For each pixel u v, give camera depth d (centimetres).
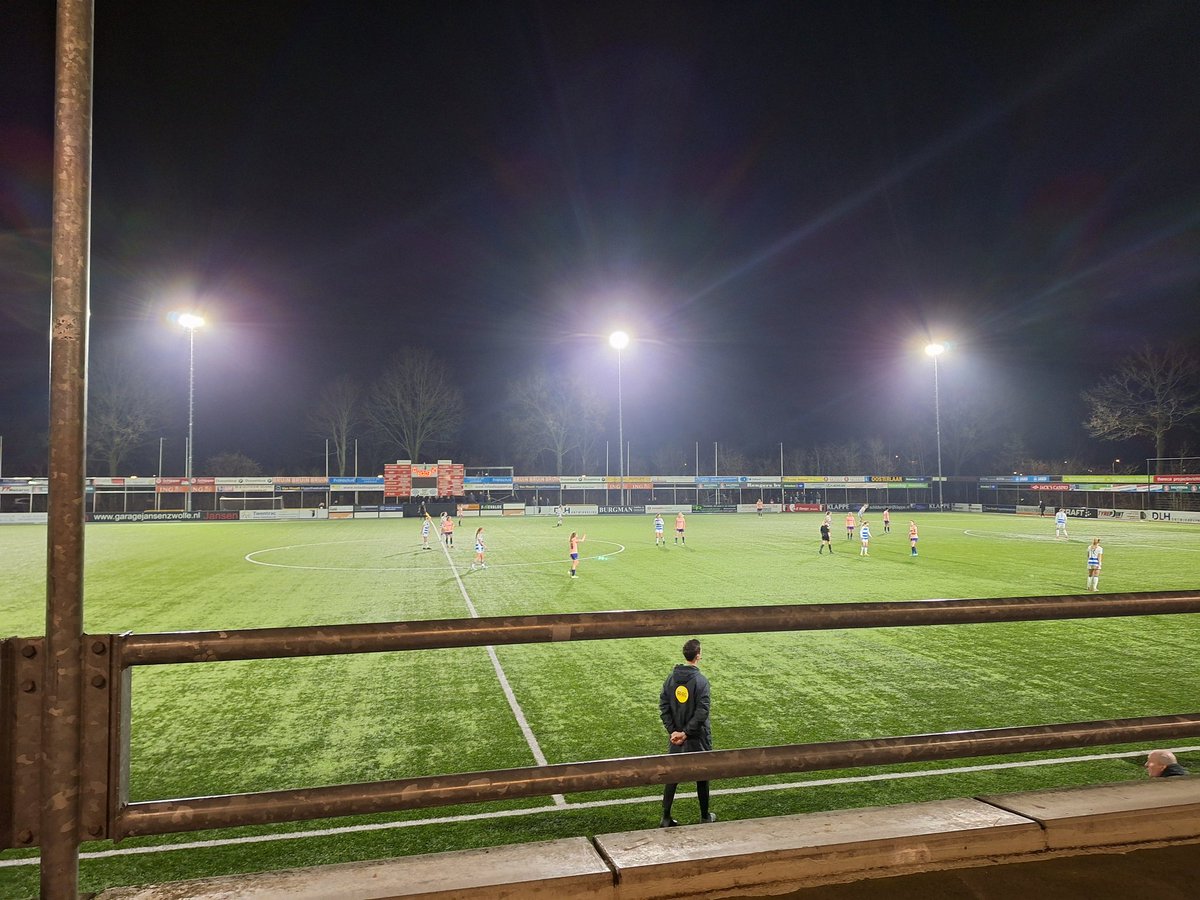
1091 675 901
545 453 7156
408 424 6631
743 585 1725
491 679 889
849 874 198
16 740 171
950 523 4391
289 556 2442
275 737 691
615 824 497
